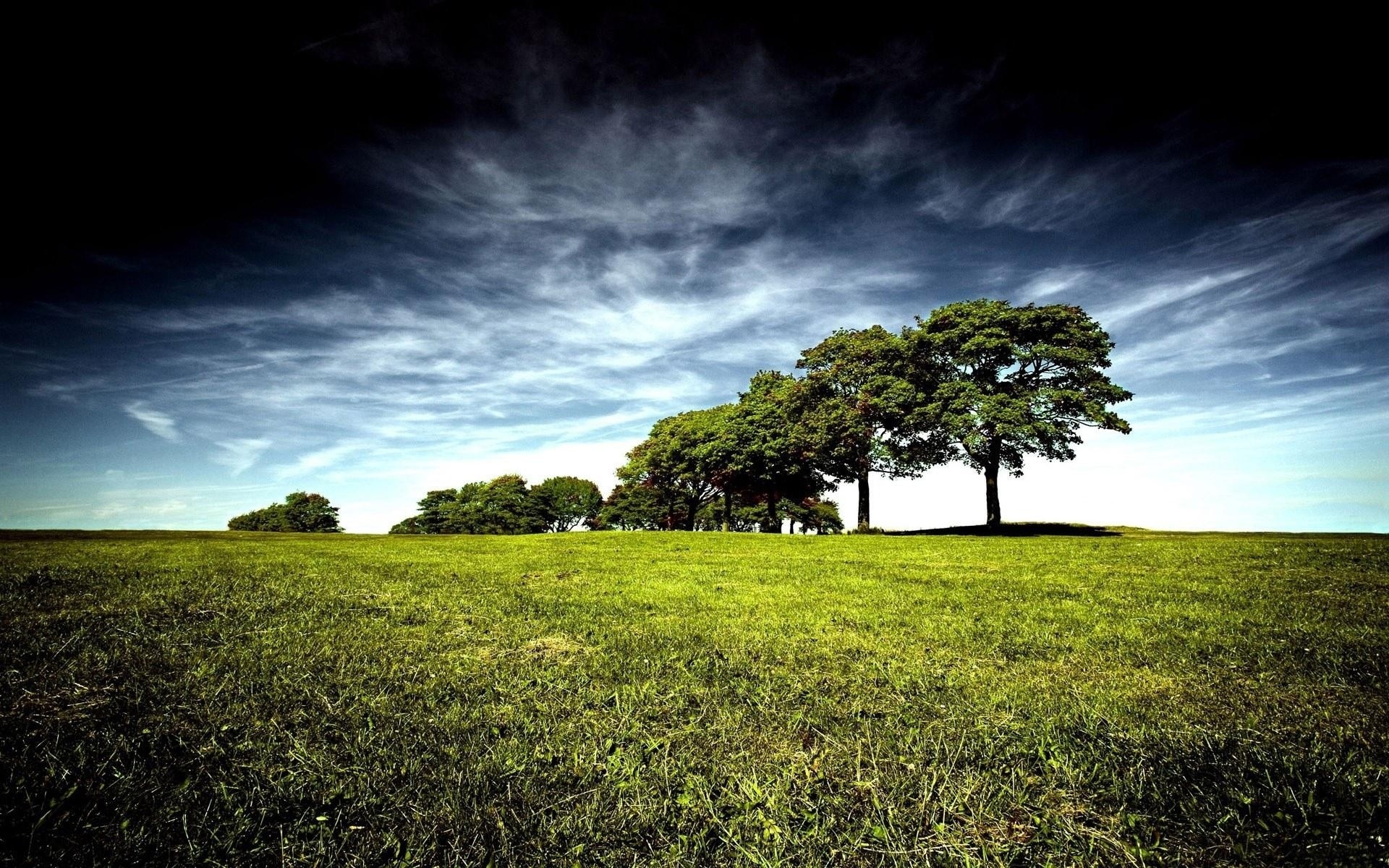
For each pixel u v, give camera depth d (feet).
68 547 65.87
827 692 20.22
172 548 68.18
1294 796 12.98
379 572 49.39
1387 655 23.40
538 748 15.64
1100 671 22.58
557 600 37.04
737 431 139.74
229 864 10.84
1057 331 105.60
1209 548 61.11
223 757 14.80
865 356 120.57
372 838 11.66
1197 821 12.23
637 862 11.20
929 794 13.19
